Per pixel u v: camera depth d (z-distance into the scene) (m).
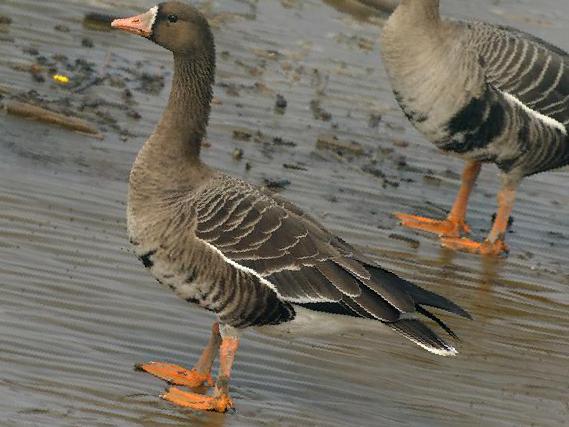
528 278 15.85
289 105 19.67
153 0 22.39
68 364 11.45
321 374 12.34
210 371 11.84
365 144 19.05
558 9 26.39
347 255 11.59
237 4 23.39
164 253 11.50
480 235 17.31
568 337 14.33
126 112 17.97
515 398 12.55
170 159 11.66
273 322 11.59
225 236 11.38
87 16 20.92
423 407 12.03
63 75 18.73
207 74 12.12
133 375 11.59
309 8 24.00
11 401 10.58
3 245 13.43
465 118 16.95
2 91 17.64
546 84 17.16
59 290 12.75
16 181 15.09
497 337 13.99
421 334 11.21
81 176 15.66
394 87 17.28
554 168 17.58
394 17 17.16
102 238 14.14
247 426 11.10
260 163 17.42
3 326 11.79
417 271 15.40
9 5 20.83
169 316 12.81
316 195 16.91
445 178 18.73
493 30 17.34
